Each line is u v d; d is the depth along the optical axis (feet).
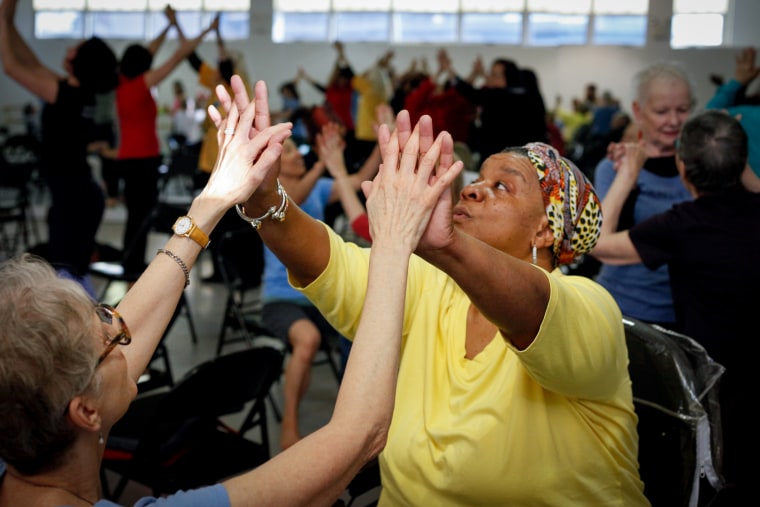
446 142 3.36
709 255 6.88
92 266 15.97
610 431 4.34
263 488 2.89
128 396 3.15
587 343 3.83
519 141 16.74
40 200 34.19
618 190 7.68
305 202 11.65
